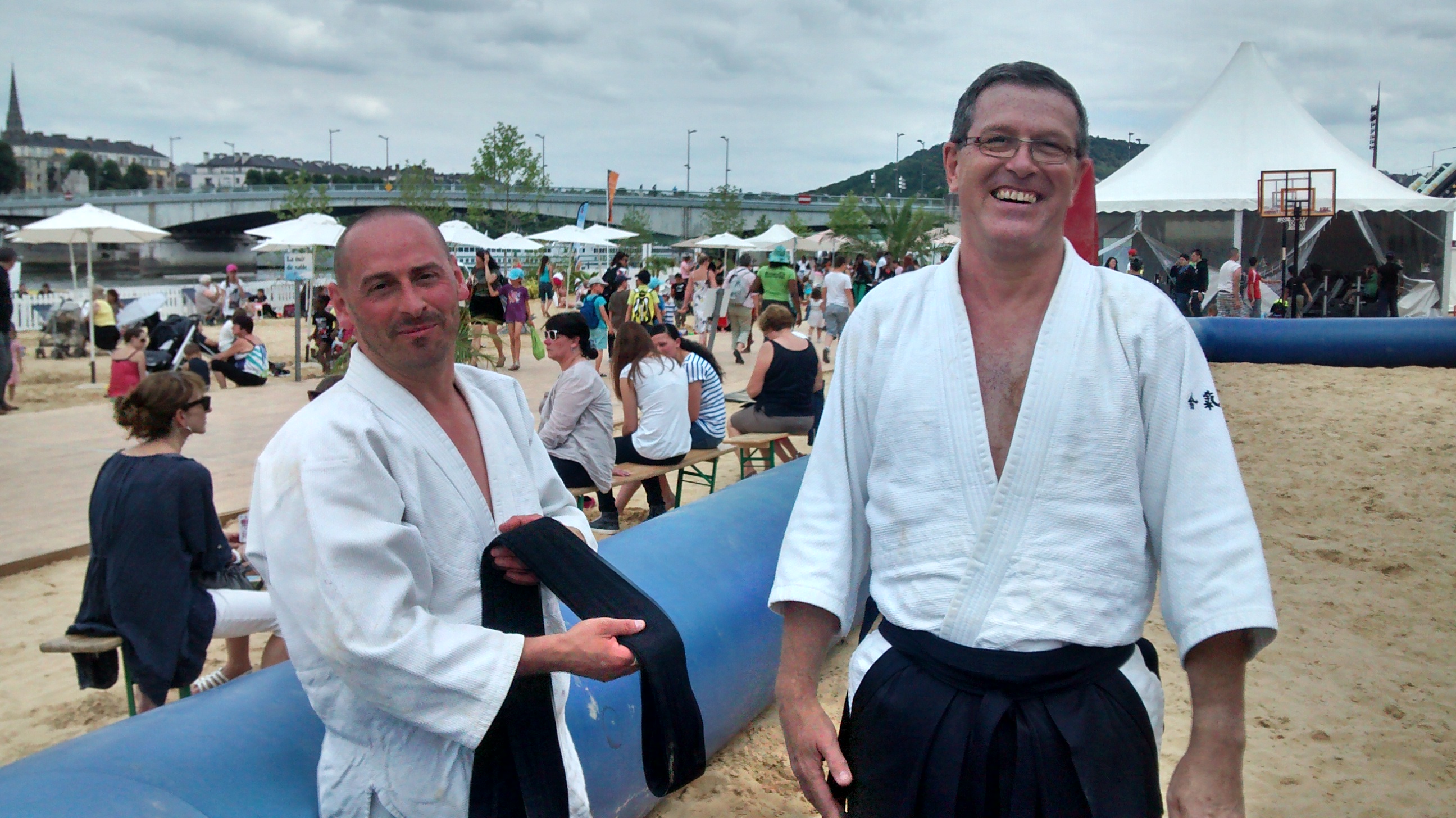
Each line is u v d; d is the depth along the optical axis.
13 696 4.27
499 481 1.93
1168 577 1.72
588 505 7.15
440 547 1.82
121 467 3.66
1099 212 21.33
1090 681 1.71
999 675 1.69
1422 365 13.19
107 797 1.85
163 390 3.71
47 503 7.10
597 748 2.86
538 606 1.90
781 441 7.99
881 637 1.87
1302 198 19.22
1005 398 1.77
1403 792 3.32
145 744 2.05
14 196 79.25
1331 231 22.56
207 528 3.73
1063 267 1.80
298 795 2.03
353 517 1.68
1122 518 1.71
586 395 5.90
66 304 18.83
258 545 1.79
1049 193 1.74
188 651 3.67
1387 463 7.97
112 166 168.50
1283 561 5.70
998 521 1.72
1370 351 13.42
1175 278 20.28
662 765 1.80
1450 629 4.69
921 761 1.73
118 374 11.77
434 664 1.67
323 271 24.61
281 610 1.73
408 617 1.69
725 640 3.58
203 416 3.89
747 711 3.78
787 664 1.92
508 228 39.19
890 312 1.88
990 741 1.68
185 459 3.73
